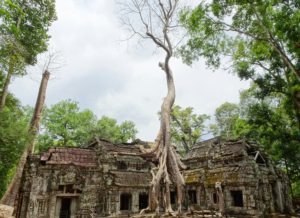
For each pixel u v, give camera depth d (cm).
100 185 2052
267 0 1230
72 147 2250
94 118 3553
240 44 1670
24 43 1591
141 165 2306
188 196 2278
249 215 1795
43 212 1781
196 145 2753
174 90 1689
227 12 1402
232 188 1988
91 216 1905
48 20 1783
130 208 2067
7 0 644
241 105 3108
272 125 2034
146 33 1753
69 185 1955
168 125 1530
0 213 1098
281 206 2045
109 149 2247
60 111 3089
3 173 1748
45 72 1905
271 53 1653
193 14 1462
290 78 1683
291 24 1114
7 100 1788
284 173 2323
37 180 1833
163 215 1228
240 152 2066
